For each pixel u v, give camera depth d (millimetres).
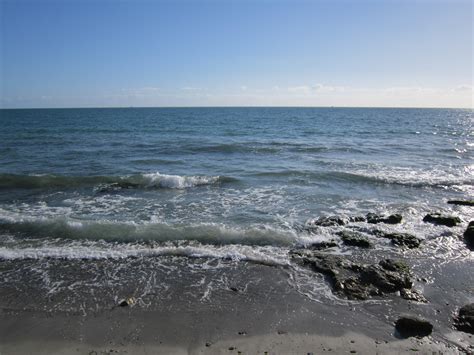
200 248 9281
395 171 19422
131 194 14820
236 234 10070
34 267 8297
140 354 5539
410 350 5656
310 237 10078
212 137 35781
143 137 35312
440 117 89938
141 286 7555
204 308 6793
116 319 6434
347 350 5652
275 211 12594
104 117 79750
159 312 6656
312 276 8016
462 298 7195
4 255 8734
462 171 19500
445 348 5703
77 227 10430
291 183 16594
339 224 11227
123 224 10656
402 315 6594
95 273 8070
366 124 58219
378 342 5855
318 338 5953
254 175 18109
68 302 6957
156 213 12336
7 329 6152
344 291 7348
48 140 31906
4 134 37062
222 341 5863
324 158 23641
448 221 11336
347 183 16688
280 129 46844
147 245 9500
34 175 16828
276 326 6277
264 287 7559
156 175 16984
